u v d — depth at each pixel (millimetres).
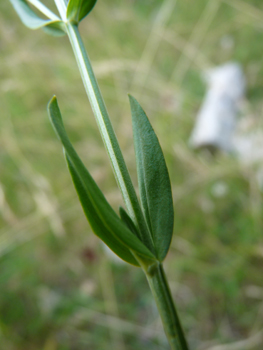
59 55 202
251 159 151
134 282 135
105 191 158
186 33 230
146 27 231
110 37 217
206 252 134
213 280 127
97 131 182
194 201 150
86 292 134
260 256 128
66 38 219
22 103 189
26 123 183
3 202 146
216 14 232
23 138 179
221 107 184
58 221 145
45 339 124
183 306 127
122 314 129
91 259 143
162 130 171
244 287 125
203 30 224
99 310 129
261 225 136
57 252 148
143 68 193
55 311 131
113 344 121
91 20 224
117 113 186
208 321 122
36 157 175
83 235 150
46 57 200
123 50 213
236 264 127
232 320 121
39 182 160
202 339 119
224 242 140
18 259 142
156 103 187
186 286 131
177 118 184
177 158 164
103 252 145
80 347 122
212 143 173
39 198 151
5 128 175
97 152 171
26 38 208
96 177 160
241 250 129
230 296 124
